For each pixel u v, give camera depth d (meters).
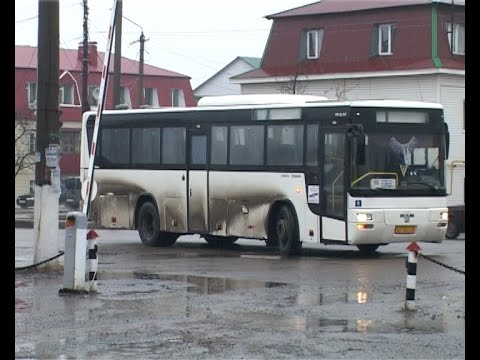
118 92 44.34
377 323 13.64
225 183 26.42
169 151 28.12
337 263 22.66
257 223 25.64
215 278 19.36
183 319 13.99
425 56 53.75
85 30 54.75
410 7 54.44
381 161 23.52
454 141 53.97
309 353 11.45
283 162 24.98
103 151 29.92
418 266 21.75
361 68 55.88
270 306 15.28
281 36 60.62
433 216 23.94
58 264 20.66
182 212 27.70
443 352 11.52
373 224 23.25
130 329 13.15
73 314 14.45
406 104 23.89
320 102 24.22
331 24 58.03
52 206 20.70
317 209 24.06
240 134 26.14
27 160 71.06
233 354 11.41
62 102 79.75
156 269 21.34
